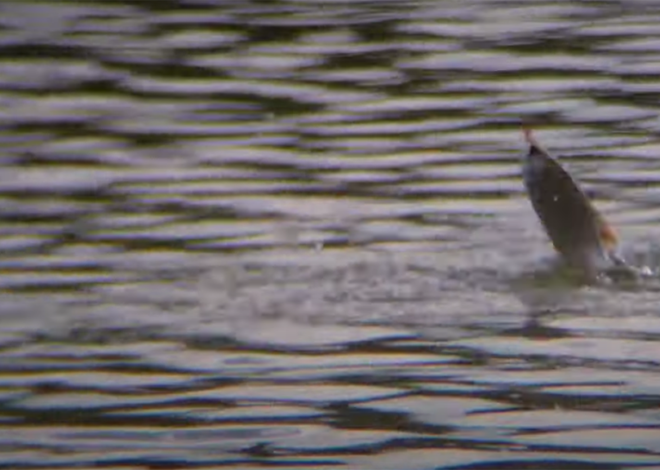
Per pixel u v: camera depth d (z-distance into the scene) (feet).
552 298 62.54
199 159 83.56
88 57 105.09
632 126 87.56
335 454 48.57
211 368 55.93
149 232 71.97
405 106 92.68
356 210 74.95
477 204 75.66
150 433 50.42
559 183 65.41
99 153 85.20
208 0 120.26
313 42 107.65
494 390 53.52
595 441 49.29
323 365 56.08
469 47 105.29
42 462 48.16
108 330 59.88
